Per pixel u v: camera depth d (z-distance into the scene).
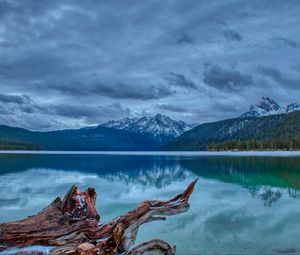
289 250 11.27
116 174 38.34
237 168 46.91
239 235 13.10
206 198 21.70
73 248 8.60
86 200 9.41
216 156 92.75
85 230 8.98
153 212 9.52
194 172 41.25
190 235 13.12
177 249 11.45
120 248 8.86
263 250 11.28
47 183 29.38
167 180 32.53
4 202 19.95
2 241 8.22
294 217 16.20
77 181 31.08
